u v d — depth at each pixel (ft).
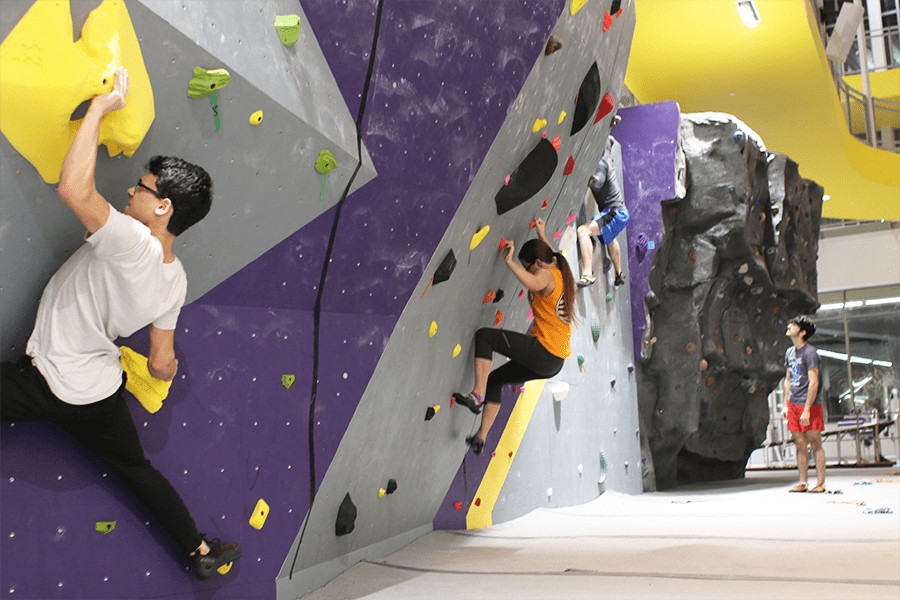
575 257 23.61
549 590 11.01
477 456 17.67
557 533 16.62
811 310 35.53
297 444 10.39
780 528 16.48
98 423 7.32
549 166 14.34
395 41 9.32
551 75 13.20
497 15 10.83
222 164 7.88
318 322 10.34
